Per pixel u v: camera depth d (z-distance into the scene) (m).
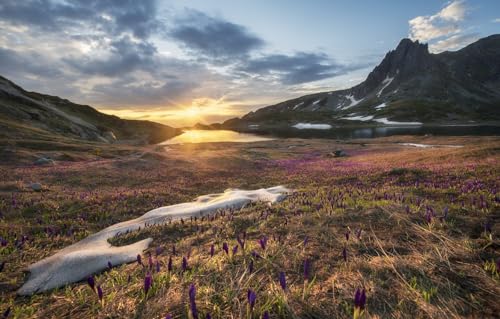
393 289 3.51
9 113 82.94
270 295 3.51
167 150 63.91
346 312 3.13
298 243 5.55
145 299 3.67
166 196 17.19
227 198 12.97
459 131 124.69
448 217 6.27
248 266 4.39
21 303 4.39
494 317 2.85
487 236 4.96
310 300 3.39
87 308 3.78
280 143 92.44
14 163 32.00
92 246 7.50
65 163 34.81
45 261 5.98
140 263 5.12
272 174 27.34
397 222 6.25
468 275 3.71
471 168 17.08
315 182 19.88
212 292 3.74
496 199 7.90
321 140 101.06
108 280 4.70
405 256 4.43
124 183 22.84
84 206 13.82
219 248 5.92
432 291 3.33
